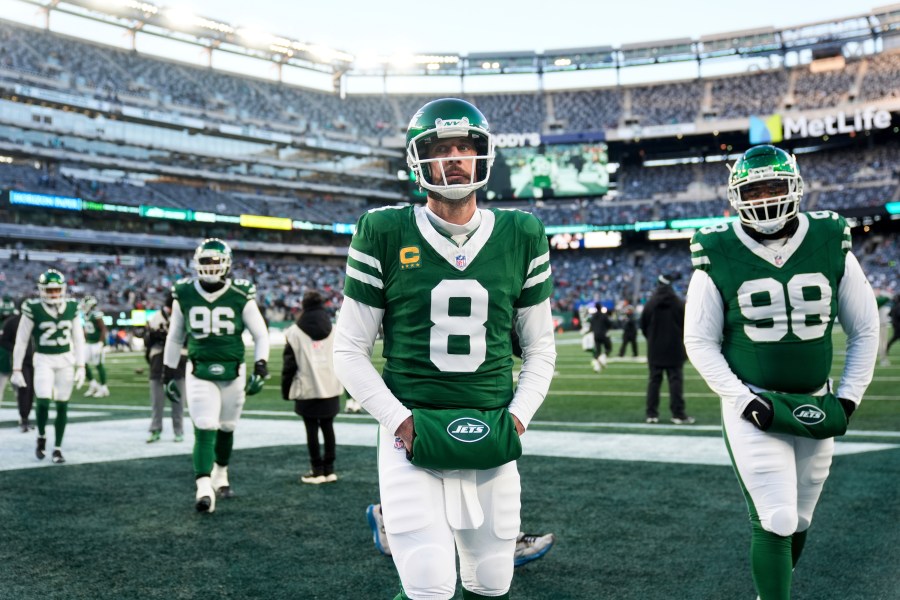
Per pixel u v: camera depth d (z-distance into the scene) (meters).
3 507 4.80
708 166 46.75
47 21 36.66
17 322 8.55
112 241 35.38
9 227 31.86
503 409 2.10
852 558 3.54
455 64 48.44
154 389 7.53
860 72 42.34
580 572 3.44
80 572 3.52
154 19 39.12
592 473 5.56
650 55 47.06
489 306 2.09
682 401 8.16
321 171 44.62
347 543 3.97
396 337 2.13
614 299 42.09
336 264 45.62
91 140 35.94
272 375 16.11
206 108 40.53
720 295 2.69
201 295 4.84
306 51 45.06
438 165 2.04
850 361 2.65
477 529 2.09
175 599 3.17
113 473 5.90
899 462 5.64
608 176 45.50
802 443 2.62
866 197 41.00
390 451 2.10
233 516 4.55
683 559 3.59
